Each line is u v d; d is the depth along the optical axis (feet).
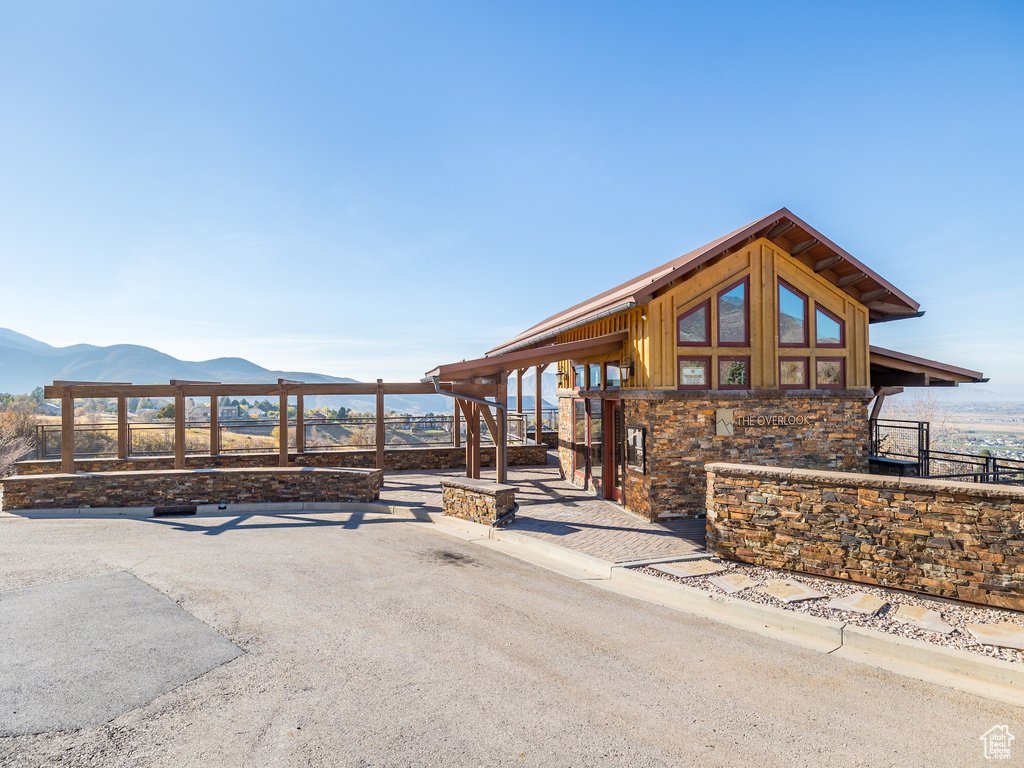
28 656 17.94
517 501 45.14
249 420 65.31
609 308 36.63
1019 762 12.75
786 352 39.68
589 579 26.81
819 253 39.68
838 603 21.94
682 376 38.17
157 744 13.29
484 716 14.52
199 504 45.09
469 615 21.80
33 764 12.51
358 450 66.28
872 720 14.51
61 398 56.65
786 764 12.66
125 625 20.54
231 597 23.68
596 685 16.24
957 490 21.62
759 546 27.12
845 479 24.35
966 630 19.16
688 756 12.90
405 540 34.83
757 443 38.75
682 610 22.58
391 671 17.04
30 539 34.45
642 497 38.81
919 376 44.57
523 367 42.29
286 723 14.17
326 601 23.30
